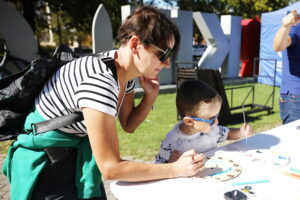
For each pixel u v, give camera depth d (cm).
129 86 148
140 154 382
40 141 118
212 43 978
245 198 97
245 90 874
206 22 938
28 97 124
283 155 135
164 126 509
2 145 420
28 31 755
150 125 516
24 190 117
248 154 138
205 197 100
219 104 143
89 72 107
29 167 119
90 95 98
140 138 445
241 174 117
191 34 917
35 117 122
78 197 126
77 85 109
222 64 1055
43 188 120
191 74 471
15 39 736
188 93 145
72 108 114
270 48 938
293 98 241
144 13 107
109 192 294
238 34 1052
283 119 261
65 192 124
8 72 708
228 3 2030
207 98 140
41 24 1922
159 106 662
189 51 920
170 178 113
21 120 128
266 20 935
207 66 952
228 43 1022
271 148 145
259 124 520
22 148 124
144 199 101
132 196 103
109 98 100
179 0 1958
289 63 240
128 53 111
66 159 124
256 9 1905
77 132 119
